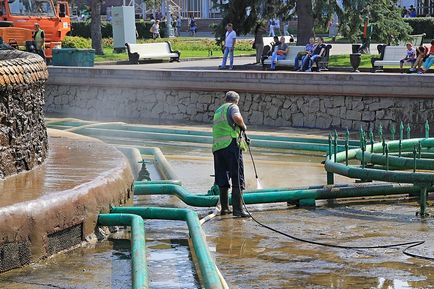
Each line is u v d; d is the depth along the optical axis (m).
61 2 37.97
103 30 58.53
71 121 24.22
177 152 20.58
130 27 45.53
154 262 10.21
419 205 14.14
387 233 12.00
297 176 16.98
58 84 29.22
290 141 20.59
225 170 13.18
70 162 12.96
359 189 14.14
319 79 24.20
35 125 12.65
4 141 11.57
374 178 13.97
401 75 23.03
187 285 9.21
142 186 14.13
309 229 12.27
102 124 23.38
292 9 38.38
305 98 24.66
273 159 19.25
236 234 11.91
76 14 70.88
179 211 11.43
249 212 13.54
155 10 73.06
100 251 10.59
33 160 12.42
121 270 9.70
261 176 17.03
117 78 27.86
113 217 11.15
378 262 10.36
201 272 9.16
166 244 11.16
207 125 25.53
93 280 9.30
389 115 23.42
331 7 35.19
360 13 35.41
